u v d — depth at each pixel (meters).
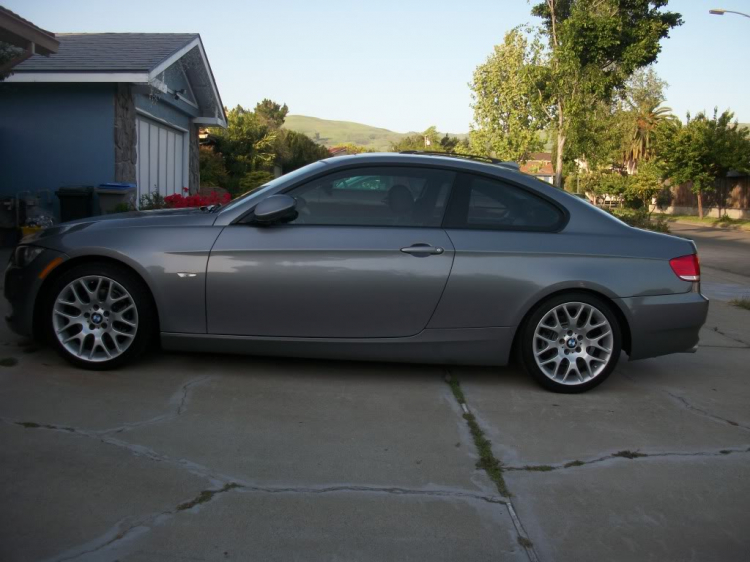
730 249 20.70
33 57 10.36
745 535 2.82
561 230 4.52
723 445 3.74
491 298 4.37
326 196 4.47
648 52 23.50
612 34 23.27
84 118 10.35
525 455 3.51
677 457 3.55
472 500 3.02
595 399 4.45
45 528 2.62
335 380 4.56
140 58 10.55
